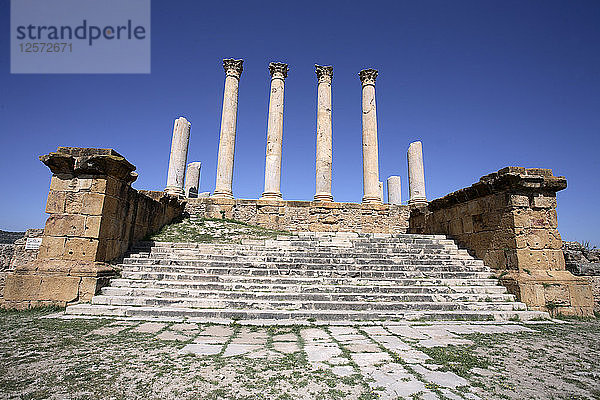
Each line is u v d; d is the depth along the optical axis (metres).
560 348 6.06
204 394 3.80
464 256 12.66
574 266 11.48
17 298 8.61
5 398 3.59
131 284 9.51
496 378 4.48
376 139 22.67
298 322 7.71
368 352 5.48
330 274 10.72
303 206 20.56
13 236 21.88
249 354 5.27
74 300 8.73
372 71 23.61
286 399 3.72
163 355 5.12
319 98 22.95
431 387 4.10
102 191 9.95
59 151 9.88
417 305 8.94
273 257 11.62
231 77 22.70
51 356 5.02
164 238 14.16
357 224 20.69
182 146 22.19
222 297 9.03
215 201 20.12
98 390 3.85
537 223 10.73
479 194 12.37
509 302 9.52
